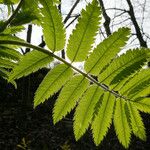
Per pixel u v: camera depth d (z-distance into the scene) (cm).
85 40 26
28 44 27
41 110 287
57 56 27
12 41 27
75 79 27
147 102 27
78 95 28
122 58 26
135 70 26
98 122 28
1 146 217
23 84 303
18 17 30
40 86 27
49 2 25
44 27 26
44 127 257
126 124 27
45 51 27
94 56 26
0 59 32
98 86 27
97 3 24
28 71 27
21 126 252
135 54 25
